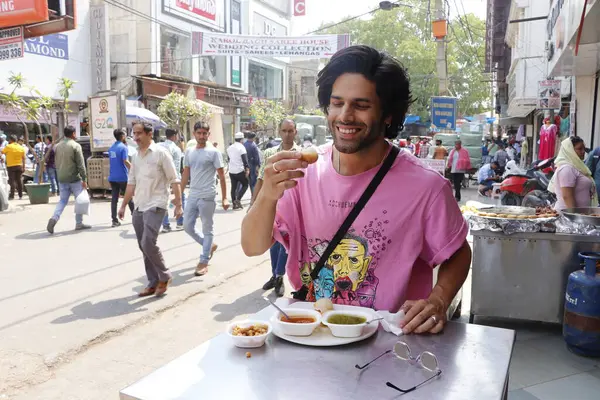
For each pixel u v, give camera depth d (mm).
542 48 14305
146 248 4961
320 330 1602
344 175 1786
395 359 1419
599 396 3207
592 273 3672
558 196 5203
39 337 4059
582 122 8875
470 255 1876
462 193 15359
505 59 27547
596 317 3662
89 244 7570
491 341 1541
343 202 1771
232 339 1502
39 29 10609
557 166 5215
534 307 4145
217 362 1403
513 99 15070
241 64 29656
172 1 23297
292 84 40406
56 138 15078
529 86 14430
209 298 5156
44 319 4461
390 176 1746
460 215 1793
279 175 1646
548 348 3945
